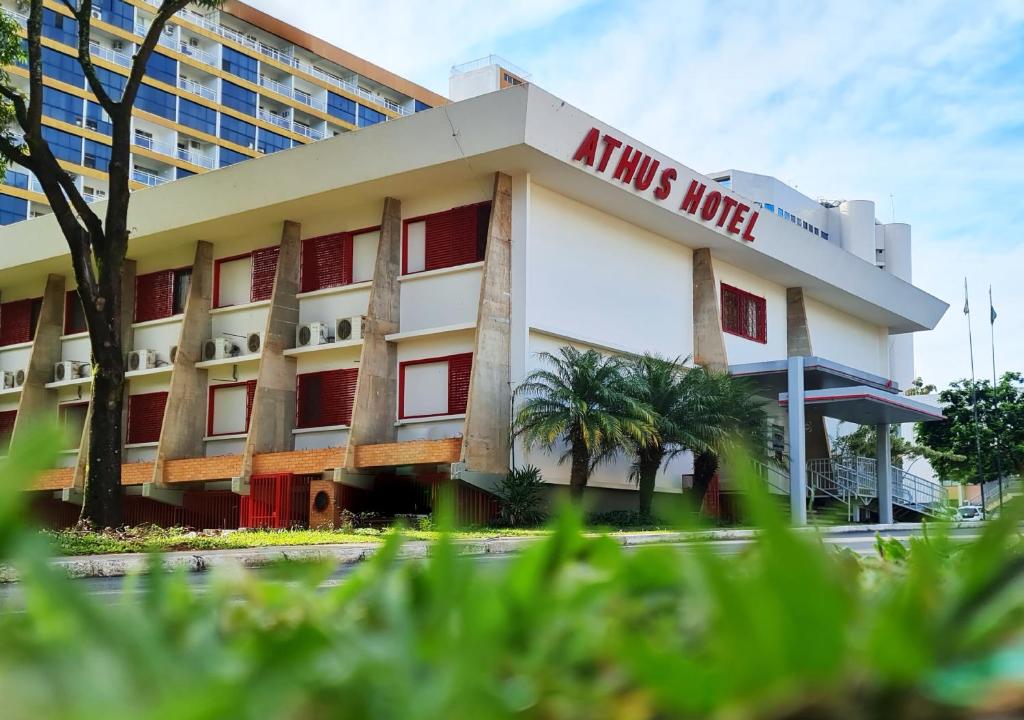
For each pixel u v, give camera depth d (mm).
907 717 463
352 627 677
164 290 33438
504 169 25750
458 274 26875
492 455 24844
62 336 35906
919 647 477
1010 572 555
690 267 32719
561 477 26766
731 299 34969
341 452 26281
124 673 514
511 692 556
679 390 26594
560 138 24656
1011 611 527
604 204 28391
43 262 34438
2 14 20312
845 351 43000
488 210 26562
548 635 634
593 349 27141
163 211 30828
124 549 13602
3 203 55562
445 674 546
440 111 24688
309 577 952
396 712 531
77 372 34406
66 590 549
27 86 56281
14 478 543
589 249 28391
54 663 523
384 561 846
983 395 49000
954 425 49312
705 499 28438
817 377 31781
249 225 30578
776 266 34938
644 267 30516
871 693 467
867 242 68938
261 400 28609
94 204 31812
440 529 759
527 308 25719
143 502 31641
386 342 27469
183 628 687
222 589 839
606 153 25984
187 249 33031
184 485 30734
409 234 28078
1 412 36656
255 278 31172
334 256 29422
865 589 838
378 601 715
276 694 514
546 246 26859
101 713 452
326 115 69875
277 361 29141
